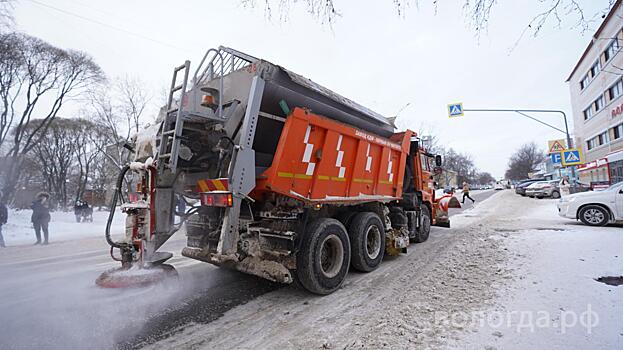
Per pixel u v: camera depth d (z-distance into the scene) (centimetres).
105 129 2633
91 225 1405
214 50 482
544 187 2358
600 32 2459
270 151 445
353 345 268
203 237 431
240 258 394
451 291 391
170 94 398
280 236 390
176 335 299
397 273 506
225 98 452
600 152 2747
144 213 379
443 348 253
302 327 311
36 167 3497
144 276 354
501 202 2159
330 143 474
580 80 3111
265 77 411
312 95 473
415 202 766
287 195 407
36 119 3194
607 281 389
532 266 472
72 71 2673
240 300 392
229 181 363
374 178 602
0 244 889
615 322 282
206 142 430
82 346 278
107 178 3189
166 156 376
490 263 513
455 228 1009
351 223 522
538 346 249
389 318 320
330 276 422
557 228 852
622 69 2114
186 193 423
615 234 693
